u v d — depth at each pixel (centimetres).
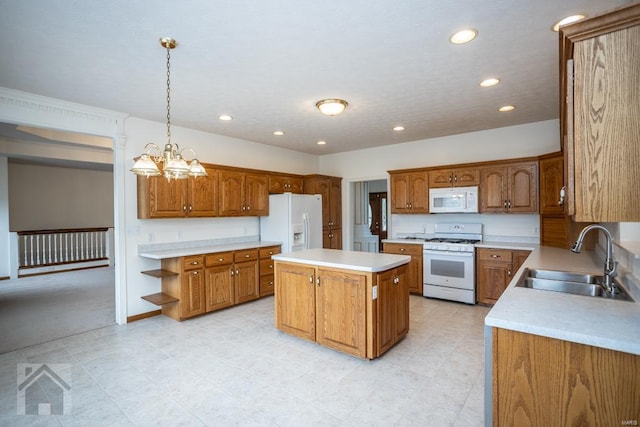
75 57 239
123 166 382
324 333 302
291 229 498
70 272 712
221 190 452
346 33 210
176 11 183
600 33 120
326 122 420
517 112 385
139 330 359
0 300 488
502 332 140
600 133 121
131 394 232
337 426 196
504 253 410
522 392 136
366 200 845
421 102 346
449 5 181
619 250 215
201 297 399
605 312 147
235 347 310
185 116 389
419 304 439
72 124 342
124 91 308
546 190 392
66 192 821
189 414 209
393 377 252
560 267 245
